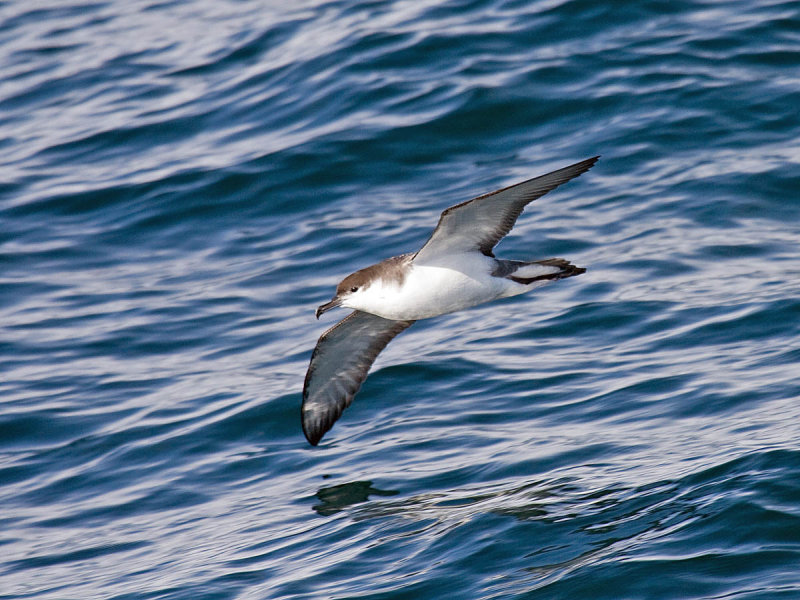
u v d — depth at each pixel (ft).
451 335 55.01
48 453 49.62
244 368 54.13
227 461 47.37
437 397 49.47
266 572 37.93
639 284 55.72
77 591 39.42
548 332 53.36
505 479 41.81
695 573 32.99
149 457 48.42
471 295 38.81
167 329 58.13
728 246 57.88
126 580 39.55
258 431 49.19
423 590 34.71
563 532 36.47
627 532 35.96
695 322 51.70
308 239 63.21
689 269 56.39
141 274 63.36
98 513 45.16
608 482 39.75
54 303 61.46
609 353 50.72
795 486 36.24
